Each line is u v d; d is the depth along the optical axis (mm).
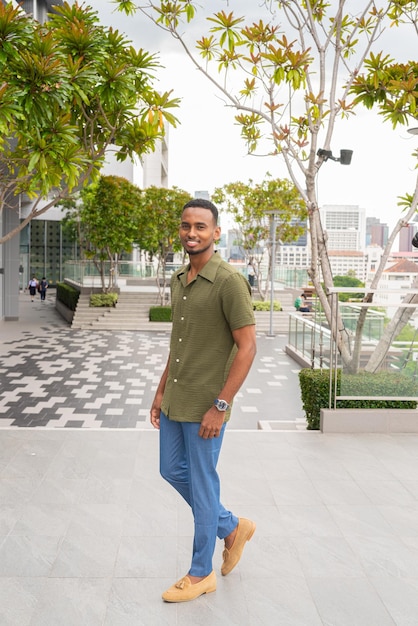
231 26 6660
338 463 4723
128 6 6996
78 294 23078
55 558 3111
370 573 3018
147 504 3850
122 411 9578
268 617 2617
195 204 2602
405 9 6965
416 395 5676
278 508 3826
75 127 6301
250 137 7582
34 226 39469
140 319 21578
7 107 5602
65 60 6582
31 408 9641
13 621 2543
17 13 6047
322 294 6469
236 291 2537
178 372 2666
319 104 6656
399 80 6848
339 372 5969
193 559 2781
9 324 21844
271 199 26125
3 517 3615
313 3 7234
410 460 4812
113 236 22531
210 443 2656
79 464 4629
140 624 2547
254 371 13586
